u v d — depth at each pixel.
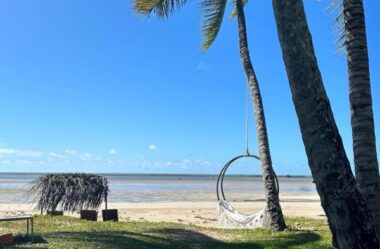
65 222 15.96
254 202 36.28
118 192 52.47
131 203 33.12
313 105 5.23
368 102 6.51
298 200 38.09
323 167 5.16
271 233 13.86
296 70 5.30
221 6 15.90
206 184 95.44
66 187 18.59
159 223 16.12
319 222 17.78
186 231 13.96
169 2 14.02
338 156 5.17
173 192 54.28
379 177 6.48
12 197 37.88
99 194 18.73
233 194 51.72
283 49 5.40
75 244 10.94
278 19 5.42
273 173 14.98
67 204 18.56
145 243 11.52
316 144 5.19
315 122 5.20
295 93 5.32
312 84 5.26
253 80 15.46
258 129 15.16
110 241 11.50
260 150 15.12
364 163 6.43
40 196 18.77
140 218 21.27
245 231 14.25
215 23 16.11
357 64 6.57
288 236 13.09
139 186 75.88
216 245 11.81
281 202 34.88
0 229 13.82
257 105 15.27
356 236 5.09
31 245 10.73
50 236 12.08
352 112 6.59
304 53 5.29
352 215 5.10
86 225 15.07
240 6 15.83
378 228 6.29
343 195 5.11
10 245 10.67
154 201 36.53
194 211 25.64
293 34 5.32
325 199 5.19
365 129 6.46
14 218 11.37
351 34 6.66
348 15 6.72
